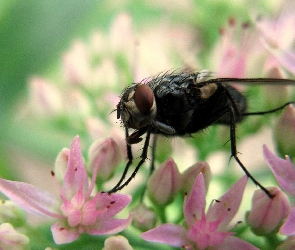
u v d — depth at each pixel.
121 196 0.07
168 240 0.07
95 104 0.08
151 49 0.09
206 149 0.08
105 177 0.07
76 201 0.07
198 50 0.09
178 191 0.07
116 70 0.08
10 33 0.09
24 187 0.07
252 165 0.09
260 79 0.07
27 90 0.09
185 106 0.07
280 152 0.07
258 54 0.08
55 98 0.08
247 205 0.08
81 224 0.07
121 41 0.09
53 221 0.07
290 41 0.08
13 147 0.09
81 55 0.09
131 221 0.07
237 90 0.07
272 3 0.09
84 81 0.08
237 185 0.07
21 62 0.09
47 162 0.09
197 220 0.07
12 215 0.07
